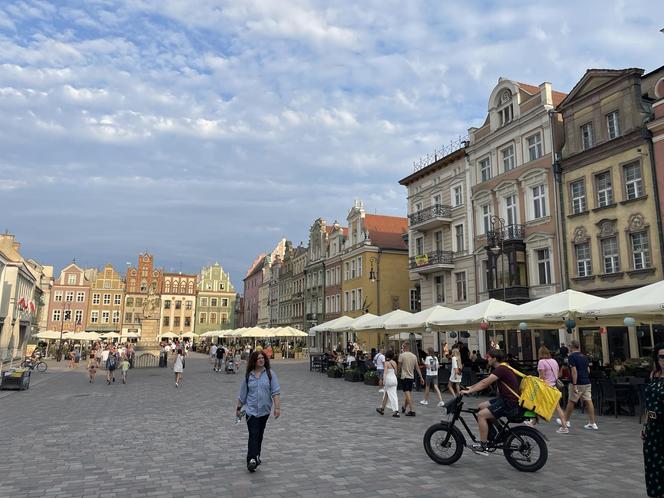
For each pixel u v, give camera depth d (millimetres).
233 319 102312
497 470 8125
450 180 36562
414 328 26688
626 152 23219
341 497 6750
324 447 10016
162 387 24672
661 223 21453
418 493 6910
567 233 26172
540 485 7246
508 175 30781
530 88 30781
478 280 32812
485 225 32906
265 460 8914
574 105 26156
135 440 10883
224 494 6914
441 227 37312
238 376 32125
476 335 32125
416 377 22297
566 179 26484
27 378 24031
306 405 16938
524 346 28391
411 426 12633
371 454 9367
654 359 5762
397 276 50781
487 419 8297
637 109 22797
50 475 7980
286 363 47750
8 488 7262
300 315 69688
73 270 89375
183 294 99250
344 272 55062
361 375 27000
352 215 53781
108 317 90312
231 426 12766
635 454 9180
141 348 46781
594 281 24359
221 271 103000
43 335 53250
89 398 19875
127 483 7492
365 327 28359
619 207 23391
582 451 9430
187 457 9203
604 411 14133
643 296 13164
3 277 41375
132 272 94625
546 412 7863
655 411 5453
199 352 78938
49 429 12422
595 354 24062
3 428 12641
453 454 8531
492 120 32562
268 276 92375
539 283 27938
